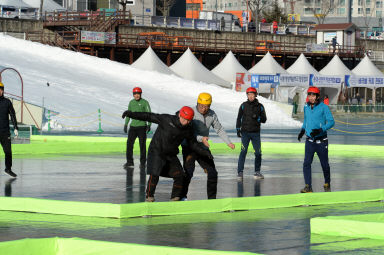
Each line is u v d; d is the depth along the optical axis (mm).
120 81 49062
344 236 7457
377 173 14852
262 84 55719
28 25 62656
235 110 46125
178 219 8539
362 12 179875
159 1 88812
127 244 6082
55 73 45781
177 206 8922
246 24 82750
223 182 12773
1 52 48625
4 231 7574
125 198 10273
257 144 13164
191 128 9203
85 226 7938
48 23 62906
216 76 57406
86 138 23062
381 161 18266
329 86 60031
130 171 14562
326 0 157250
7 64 44281
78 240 6203
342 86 61062
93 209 8680
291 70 62531
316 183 12805
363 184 12602
